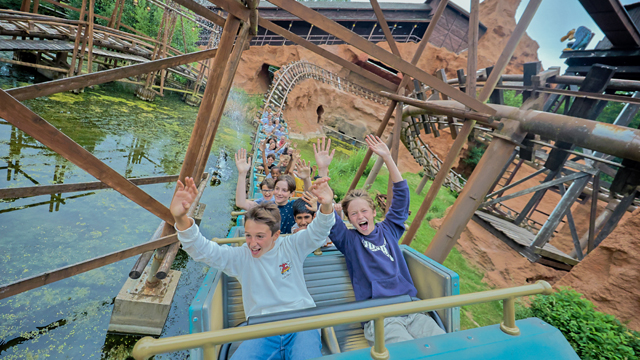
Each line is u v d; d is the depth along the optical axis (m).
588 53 5.66
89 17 13.48
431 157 13.55
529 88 4.75
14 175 7.19
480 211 8.86
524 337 1.60
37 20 11.34
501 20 26.98
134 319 4.18
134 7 23.41
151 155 10.52
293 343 1.85
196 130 3.57
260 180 7.45
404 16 26.16
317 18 3.64
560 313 3.89
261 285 2.09
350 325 2.51
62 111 11.88
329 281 2.72
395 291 2.44
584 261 5.90
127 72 4.35
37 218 6.02
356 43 3.83
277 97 20.28
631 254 5.22
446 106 5.19
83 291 4.66
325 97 24.72
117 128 11.97
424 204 4.81
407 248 2.98
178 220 1.84
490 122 4.45
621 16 4.31
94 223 6.31
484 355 1.49
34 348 3.68
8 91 3.73
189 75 21.50
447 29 26.61
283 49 25.97
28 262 4.83
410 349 1.49
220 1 3.15
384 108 24.92
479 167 4.55
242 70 25.88
